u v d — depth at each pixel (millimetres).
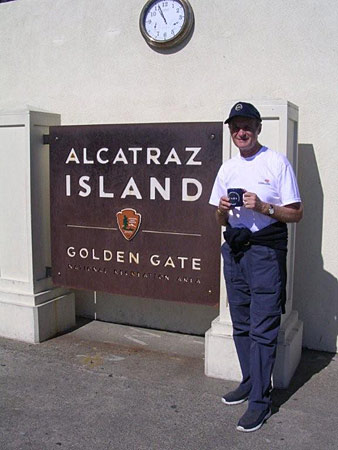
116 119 5113
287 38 4438
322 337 4598
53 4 5266
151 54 4898
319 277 4551
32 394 3834
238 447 3160
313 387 3922
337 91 4328
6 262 5023
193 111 4797
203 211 4219
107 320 5406
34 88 5465
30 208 4805
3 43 5562
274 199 3357
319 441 3213
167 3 4723
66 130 4691
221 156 4121
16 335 4895
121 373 4180
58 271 4895
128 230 4523
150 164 4375
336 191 4410
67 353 4582
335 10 4281
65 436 3291
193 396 3789
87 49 5160
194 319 5012
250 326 3486
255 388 3385
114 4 4996
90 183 4648
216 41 4648
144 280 4520
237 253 3430
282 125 3842
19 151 4824
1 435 3305
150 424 3420
